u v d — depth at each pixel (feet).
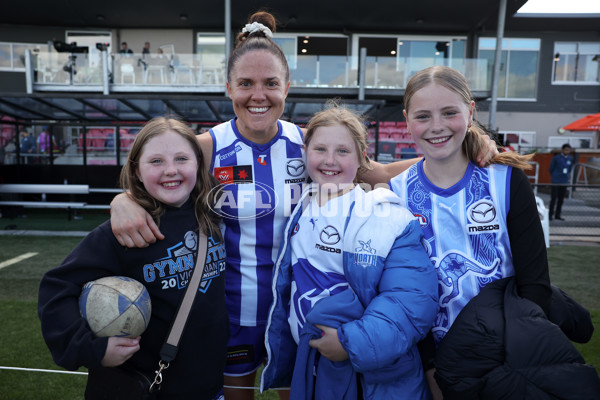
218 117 31.17
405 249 4.18
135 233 3.96
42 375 8.34
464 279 4.38
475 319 3.95
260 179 5.23
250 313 5.26
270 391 8.13
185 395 4.18
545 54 49.16
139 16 44.45
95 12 43.50
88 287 3.81
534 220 4.34
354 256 4.26
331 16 44.57
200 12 43.52
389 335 3.76
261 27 5.02
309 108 26.48
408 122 4.58
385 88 39.78
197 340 4.23
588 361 8.81
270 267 5.27
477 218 4.43
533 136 50.11
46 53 38.68
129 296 3.76
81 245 4.00
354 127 4.57
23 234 23.30
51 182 31.35
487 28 47.88
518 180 4.42
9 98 24.61
